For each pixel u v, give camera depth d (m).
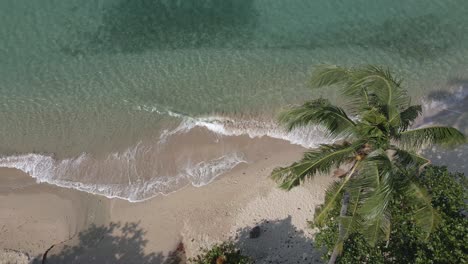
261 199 21.62
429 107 23.95
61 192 22.36
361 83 14.61
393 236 17.91
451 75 24.95
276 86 24.81
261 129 23.48
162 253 20.88
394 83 14.41
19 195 22.33
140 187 22.34
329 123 14.70
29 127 24.16
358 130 14.59
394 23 27.33
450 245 17.00
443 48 26.06
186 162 22.83
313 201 21.39
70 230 21.50
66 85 25.47
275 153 22.83
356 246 18.03
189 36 27.12
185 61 26.03
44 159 23.31
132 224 21.50
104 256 20.98
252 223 21.09
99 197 22.16
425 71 25.20
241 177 22.28
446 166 20.20
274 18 27.73
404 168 15.16
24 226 21.59
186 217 21.47
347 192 16.03
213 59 26.06
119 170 22.84
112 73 25.78
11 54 26.59
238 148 23.05
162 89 25.02
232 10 28.09
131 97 24.83
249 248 20.64
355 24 27.38
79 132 23.94
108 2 28.48
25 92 25.28
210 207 21.62
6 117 24.45
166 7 28.36
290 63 25.72
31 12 27.95
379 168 13.55
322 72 15.39
